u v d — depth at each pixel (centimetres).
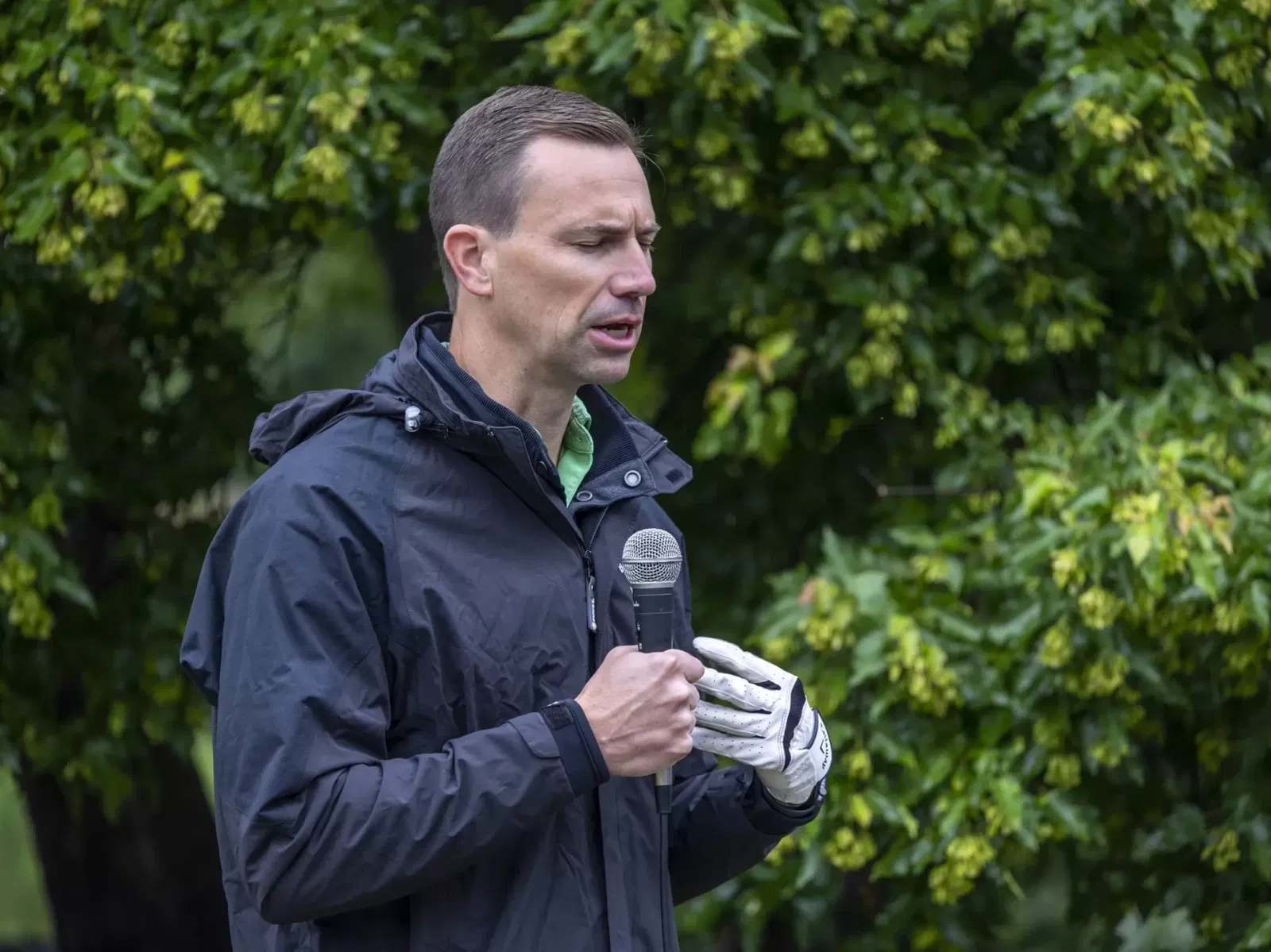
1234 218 1449
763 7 1325
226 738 658
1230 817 1455
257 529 676
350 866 635
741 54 1325
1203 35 1429
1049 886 2178
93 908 2059
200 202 1405
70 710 1708
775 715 757
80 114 1456
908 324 1459
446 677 683
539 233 704
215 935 2106
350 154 1391
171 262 1486
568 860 701
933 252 1508
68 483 1572
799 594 1444
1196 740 1554
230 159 1431
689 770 848
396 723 686
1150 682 1372
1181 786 1612
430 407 700
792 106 1383
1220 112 1420
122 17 1442
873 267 1473
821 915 1484
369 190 1490
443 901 683
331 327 2964
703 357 1755
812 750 776
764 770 761
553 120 713
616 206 707
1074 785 1451
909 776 1400
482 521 705
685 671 686
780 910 1592
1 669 1616
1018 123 1466
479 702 687
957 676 1386
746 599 1669
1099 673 1346
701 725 753
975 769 1391
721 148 1398
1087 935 1805
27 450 1556
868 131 1418
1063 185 1449
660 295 1744
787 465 1681
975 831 1413
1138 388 1522
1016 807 1349
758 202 1506
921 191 1431
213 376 1773
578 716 660
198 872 2098
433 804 637
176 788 2088
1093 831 1431
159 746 2058
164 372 1761
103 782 1627
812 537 1659
